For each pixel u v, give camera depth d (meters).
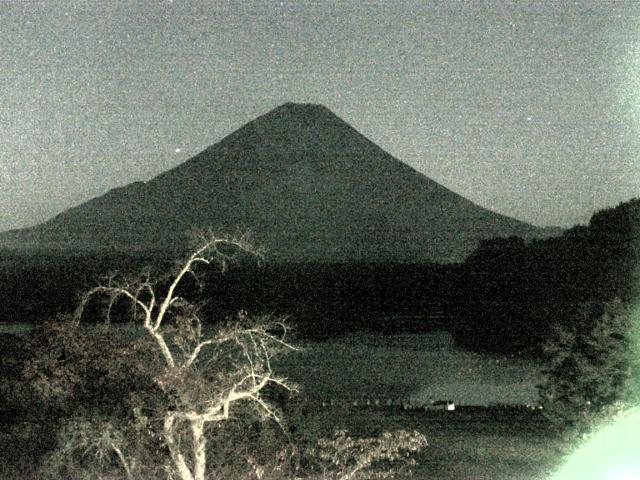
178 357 24.05
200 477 20.66
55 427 24.34
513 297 80.19
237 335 21.70
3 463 23.75
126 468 21.72
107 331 24.42
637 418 26.61
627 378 27.83
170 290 22.05
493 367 59.12
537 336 71.38
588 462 27.42
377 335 80.00
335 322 89.06
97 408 22.58
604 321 28.31
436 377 54.12
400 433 24.78
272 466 23.66
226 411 20.69
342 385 50.31
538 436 34.44
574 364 28.86
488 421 37.78
